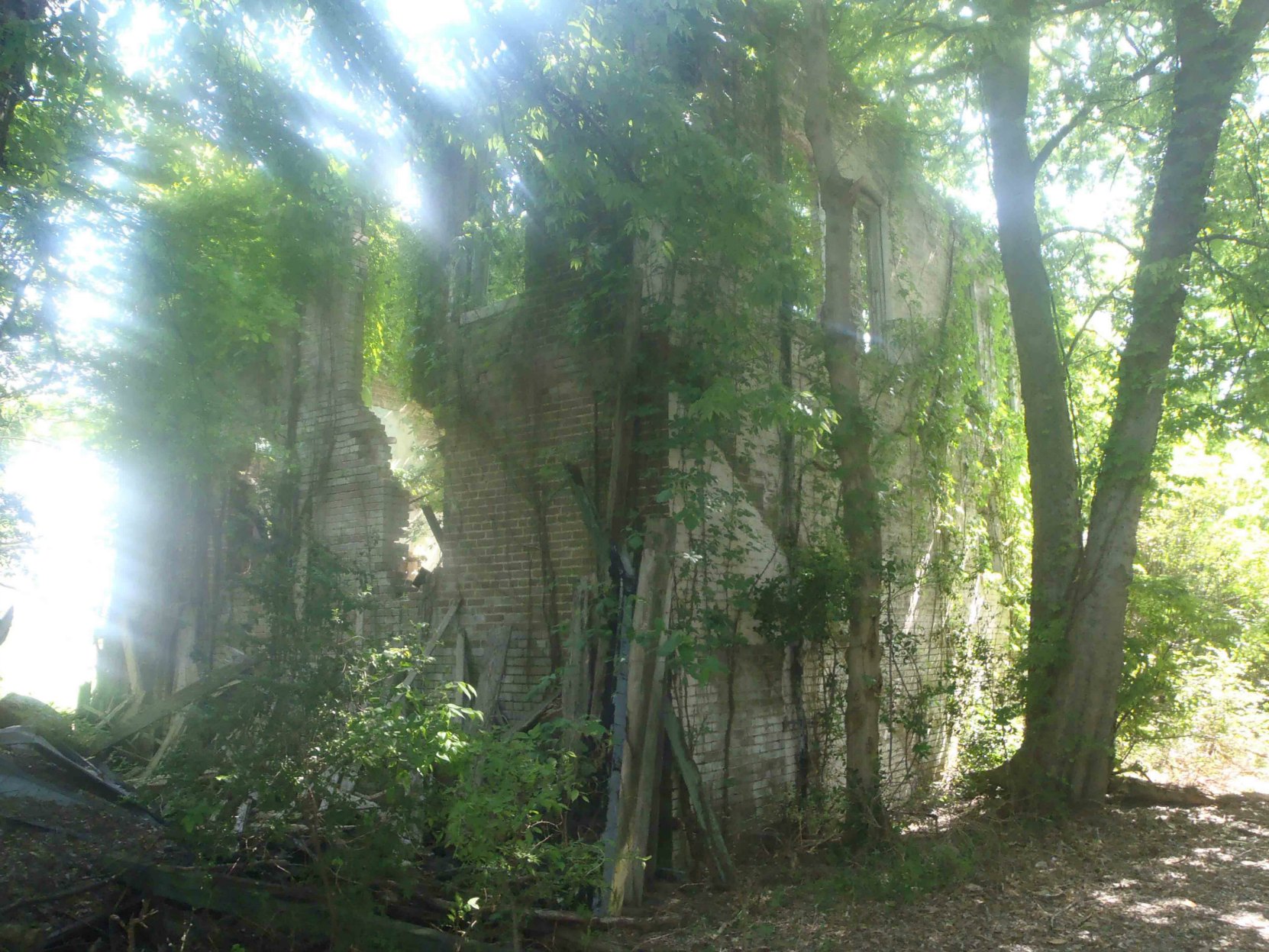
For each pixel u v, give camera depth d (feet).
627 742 23.70
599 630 26.02
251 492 38.83
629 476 28.14
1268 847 28.55
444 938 18.93
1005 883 24.77
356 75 27.30
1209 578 48.11
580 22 25.05
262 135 31.81
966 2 35.96
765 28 33.60
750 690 29.45
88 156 30.96
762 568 30.07
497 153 30.37
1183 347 35.29
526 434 31.37
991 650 40.37
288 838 21.34
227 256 34.53
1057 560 35.14
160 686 38.01
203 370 35.12
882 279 38.96
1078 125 40.93
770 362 30.83
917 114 42.24
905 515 37.83
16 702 32.40
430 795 19.89
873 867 25.49
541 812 23.39
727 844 27.22
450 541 32.83
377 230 39.14
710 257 29.40
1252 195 35.91
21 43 21.70
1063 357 39.52
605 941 19.99
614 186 26.23
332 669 20.49
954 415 40.65
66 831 24.00
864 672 28.94
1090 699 33.63
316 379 38.65
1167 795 34.73
